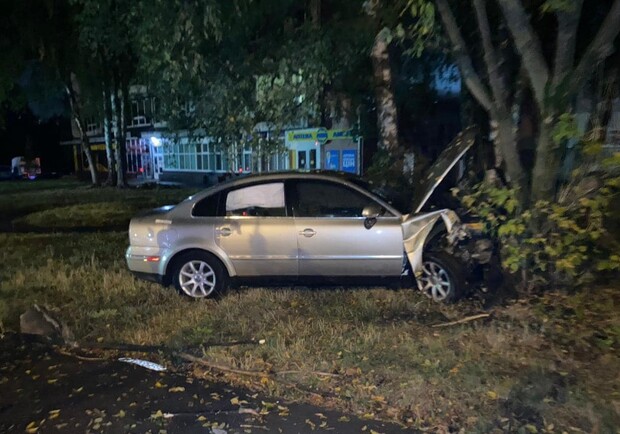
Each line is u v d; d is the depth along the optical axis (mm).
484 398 4469
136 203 21359
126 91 28031
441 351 5305
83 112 32344
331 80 10586
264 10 9508
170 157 38250
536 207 6027
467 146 7176
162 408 4578
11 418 4484
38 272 9000
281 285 7301
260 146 10609
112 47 9977
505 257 6527
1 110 22203
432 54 12133
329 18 9789
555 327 5676
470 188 7328
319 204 7152
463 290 6785
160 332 6289
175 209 7418
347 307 6848
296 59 9398
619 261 5855
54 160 52562
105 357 5727
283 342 5715
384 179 9164
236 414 4453
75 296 7742
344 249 6969
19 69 18703
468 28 8234
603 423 4012
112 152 32781
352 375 4996
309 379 4949
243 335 6062
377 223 6914
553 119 5781
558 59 5641
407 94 13602
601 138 6297
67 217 17281
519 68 7270
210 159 33188
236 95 10242
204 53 9625
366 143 20375
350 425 4242
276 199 7238
